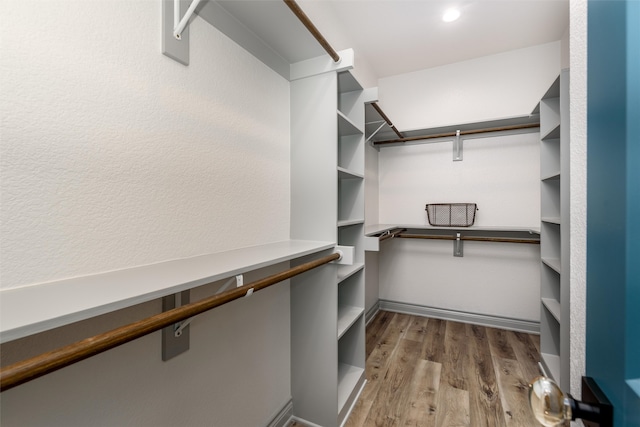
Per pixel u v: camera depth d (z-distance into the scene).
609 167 0.34
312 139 1.41
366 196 2.59
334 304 1.37
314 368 1.42
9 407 0.56
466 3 1.87
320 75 1.39
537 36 2.23
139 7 0.78
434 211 2.68
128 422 0.76
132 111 0.76
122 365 0.74
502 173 2.49
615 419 0.31
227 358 1.08
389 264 2.92
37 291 0.55
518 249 2.48
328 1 1.83
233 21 1.10
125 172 0.75
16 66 0.56
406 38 2.24
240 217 1.14
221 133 1.05
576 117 0.49
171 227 0.87
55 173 0.62
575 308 0.48
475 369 1.86
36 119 0.59
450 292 2.70
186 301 0.87
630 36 0.31
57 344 0.62
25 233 0.57
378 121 2.20
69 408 0.65
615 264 0.32
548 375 1.72
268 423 1.30
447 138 2.65
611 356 0.33
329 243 1.31
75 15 0.65
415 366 1.90
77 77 0.65
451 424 1.40
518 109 2.41
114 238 0.72
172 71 0.87
